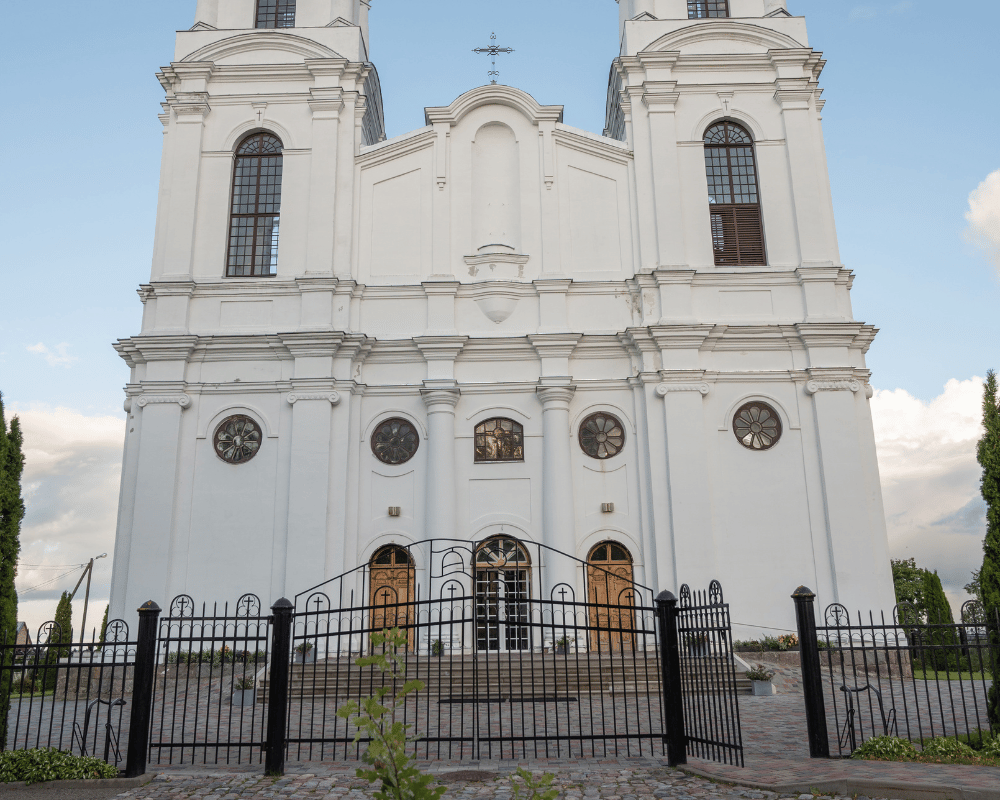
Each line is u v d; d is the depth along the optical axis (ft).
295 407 75.56
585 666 60.49
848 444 74.69
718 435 75.77
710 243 80.84
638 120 84.12
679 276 78.79
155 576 72.23
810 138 83.30
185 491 75.10
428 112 84.17
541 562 73.87
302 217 81.76
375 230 82.33
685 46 85.81
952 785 26.81
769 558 73.05
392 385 77.87
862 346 78.43
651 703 53.11
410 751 38.04
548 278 79.66
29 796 31.30
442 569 72.02
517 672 59.21
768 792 28.73
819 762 33.12
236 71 84.94
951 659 72.08
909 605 66.54
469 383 77.92
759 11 90.43
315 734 42.80
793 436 75.77
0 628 36.37
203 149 83.87
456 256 81.71
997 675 36.35
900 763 32.12
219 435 76.54
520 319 80.18
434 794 18.11
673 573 72.33
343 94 84.69
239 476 75.36
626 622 72.84
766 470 75.00
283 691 34.27
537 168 83.56
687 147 83.46
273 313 79.51
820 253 80.07
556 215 82.07
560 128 84.17
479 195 84.58
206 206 82.53
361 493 75.87
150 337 76.74
